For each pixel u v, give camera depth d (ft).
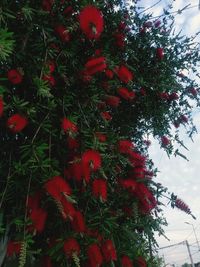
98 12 6.10
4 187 5.93
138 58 9.19
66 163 6.53
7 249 5.78
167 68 9.37
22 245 5.32
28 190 5.66
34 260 6.61
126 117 9.48
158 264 8.68
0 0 5.61
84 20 6.05
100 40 8.03
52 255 6.16
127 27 8.96
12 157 6.03
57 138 6.57
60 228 6.28
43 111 6.28
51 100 6.51
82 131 6.52
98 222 6.63
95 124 6.99
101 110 7.39
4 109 5.73
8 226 5.82
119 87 7.56
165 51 9.57
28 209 5.84
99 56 7.24
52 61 6.61
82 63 7.27
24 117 5.76
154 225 8.59
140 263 7.82
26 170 5.73
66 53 6.75
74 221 6.15
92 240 6.33
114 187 7.64
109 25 8.34
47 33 6.31
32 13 6.10
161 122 9.96
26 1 6.06
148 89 9.31
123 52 8.63
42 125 6.08
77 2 7.01
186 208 8.81
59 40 6.81
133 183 7.43
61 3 6.86
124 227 7.64
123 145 7.20
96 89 7.04
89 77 6.77
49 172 5.69
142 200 7.79
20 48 6.01
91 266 6.31
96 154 5.99
